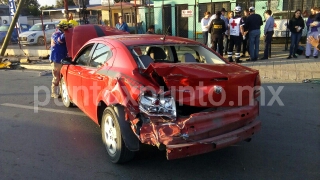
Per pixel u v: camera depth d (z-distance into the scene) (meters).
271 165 4.13
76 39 7.33
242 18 11.22
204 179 3.80
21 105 7.24
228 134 3.74
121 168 4.10
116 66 4.40
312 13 11.50
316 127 5.46
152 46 4.71
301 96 7.38
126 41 4.75
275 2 17.11
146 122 3.55
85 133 5.40
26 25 26.92
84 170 4.07
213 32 11.24
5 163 4.31
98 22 18.80
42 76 11.23
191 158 4.36
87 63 5.40
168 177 3.86
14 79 10.71
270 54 12.10
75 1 19.47
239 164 4.18
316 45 7.52
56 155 4.54
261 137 5.07
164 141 3.40
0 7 29.00
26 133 5.45
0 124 5.93
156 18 20.39
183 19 19.53
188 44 5.03
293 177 3.82
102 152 4.62
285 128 5.44
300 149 4.60
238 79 3.79
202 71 3.63
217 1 18.47
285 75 9.36
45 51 16.22
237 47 11.23
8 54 17.73
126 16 22.98
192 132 3.50
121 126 3.82
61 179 3.86
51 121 6.06
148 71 3.79
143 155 4.43
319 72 9.36
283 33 14.20
